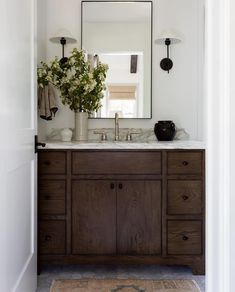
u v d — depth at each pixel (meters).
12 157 1.41
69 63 2.65
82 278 2.25
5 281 1.31
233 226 1.11
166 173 2.31
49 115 2.66
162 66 2.88
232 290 1.11
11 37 1.40
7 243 1.35
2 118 1.25
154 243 2.32
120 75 2.86
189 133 2.87
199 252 2.32
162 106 2.89
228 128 1.10
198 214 2.32
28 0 1.77
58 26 2.85
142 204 2.31
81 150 2.30
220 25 1.11
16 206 1.52
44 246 2.31
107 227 2.31
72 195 2.31
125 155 2.31
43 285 2.13
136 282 2.18
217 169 1.17
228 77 1.09
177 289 2.08
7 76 1.33
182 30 2.86
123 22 2.86
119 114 2.88
